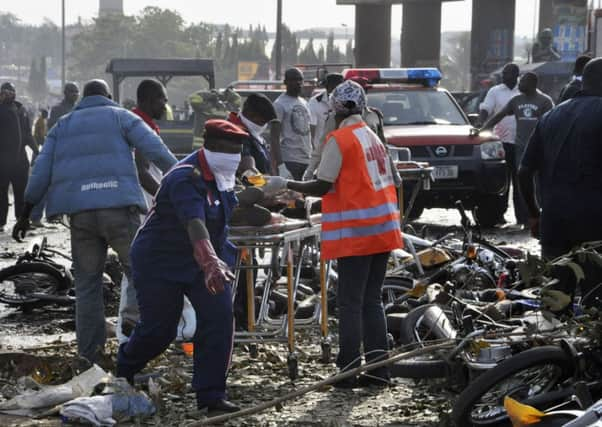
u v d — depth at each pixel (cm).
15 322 1196
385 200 880
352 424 776
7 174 2044
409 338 876
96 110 934
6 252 1684
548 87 4825
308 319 961
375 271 890
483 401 743
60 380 891
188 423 771
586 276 892
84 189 912
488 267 1078
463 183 1958
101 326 932
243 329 1017
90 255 927
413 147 1952
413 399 840
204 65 3256
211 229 785
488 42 8794
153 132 933
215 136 773
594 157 876
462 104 3338
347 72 2156
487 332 780
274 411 809
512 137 1995
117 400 790
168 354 964
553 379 738
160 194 785
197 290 792
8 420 789
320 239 938
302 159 1527
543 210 907
